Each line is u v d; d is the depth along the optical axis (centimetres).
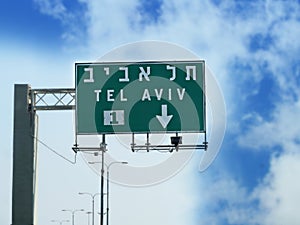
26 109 2614
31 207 2620
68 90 2603
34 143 2627
